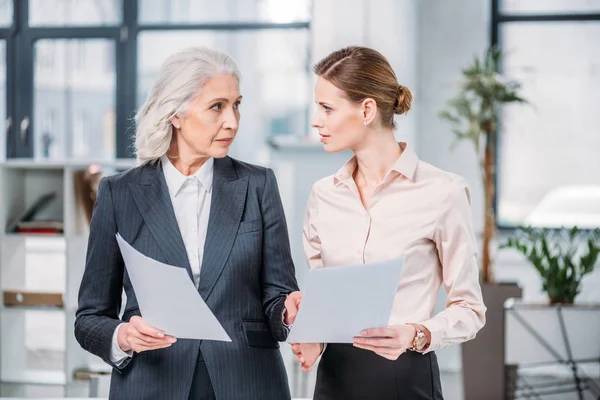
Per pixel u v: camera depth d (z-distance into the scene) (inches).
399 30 211.6
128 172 71.5
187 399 66.7
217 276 68.1
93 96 257.3
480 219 223.8
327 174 203.3
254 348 69.1
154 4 251.8
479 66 185.0
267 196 72.4
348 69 68.2
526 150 232.8
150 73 253.3
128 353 66.8
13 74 256.8
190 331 61.1
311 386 183.8
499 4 232.5
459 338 67.1
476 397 175.0
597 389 174.1
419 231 69.9
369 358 68.8
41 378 181.5
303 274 204.5
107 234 69.8
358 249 71.2
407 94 70.8
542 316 165.9
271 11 248.8
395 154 71.4
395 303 69.9
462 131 222.7
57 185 179.3
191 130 68.0
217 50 69.0
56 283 214.4
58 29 253.9
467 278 69.4
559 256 172.1
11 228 174.9
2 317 179.3
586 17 229.0
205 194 71.1
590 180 230.4
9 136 258.1
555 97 231.9
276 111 253.8
